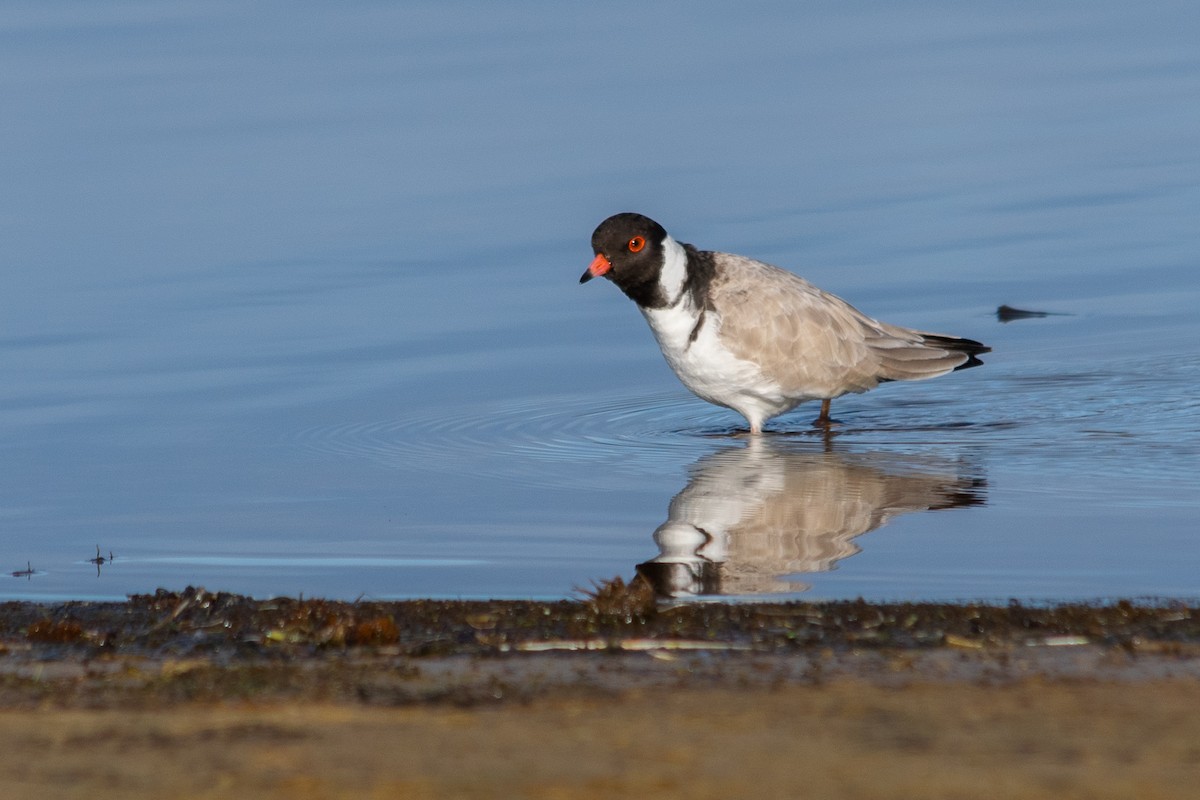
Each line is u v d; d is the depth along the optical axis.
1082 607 10.23
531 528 12.74
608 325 19.81
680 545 12.14
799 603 10.43
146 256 21.95
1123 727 7.63
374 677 8.80
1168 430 15.26
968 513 12.77
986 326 19.20
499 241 22.55
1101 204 23.31
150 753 7.45
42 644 9.99
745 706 8.09
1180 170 24.56
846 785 6.88
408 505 13.52
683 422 16.36
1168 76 29.02
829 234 22.30
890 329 16.62
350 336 19.20
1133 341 18.50
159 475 14.59
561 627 10.00
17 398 17.06
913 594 10.80
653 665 9.04
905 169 25.02
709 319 15.91
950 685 8.46
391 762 7.24
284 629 10.19
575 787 6.89
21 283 20.86
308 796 6.86
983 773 7.00
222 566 12.01
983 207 23.31
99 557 12.30
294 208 23.89
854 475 14.03
